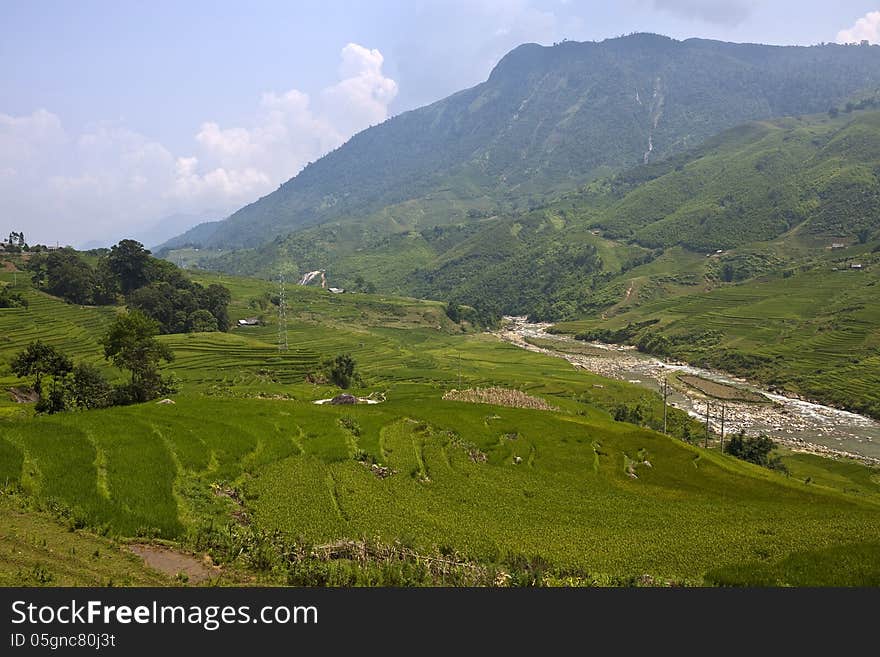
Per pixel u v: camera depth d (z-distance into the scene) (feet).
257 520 129.49
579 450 236.02
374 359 618.03
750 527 155.63
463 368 598.34
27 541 92.12
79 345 460.96
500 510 159.94
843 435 405.18
